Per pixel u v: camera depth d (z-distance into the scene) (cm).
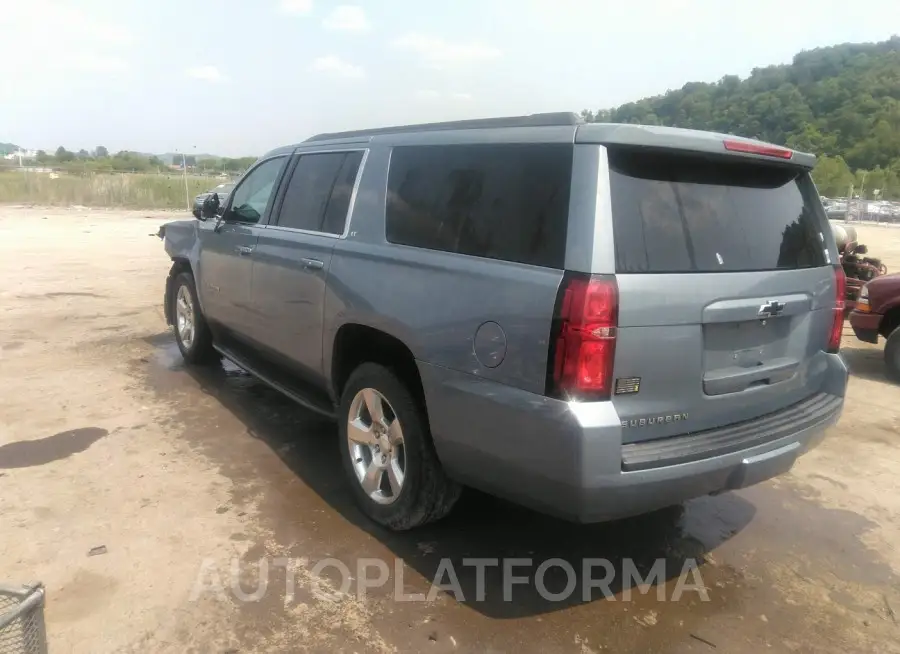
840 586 337
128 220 2467
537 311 270
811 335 347
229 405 547
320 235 414
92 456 444
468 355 298
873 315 714
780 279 318
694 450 280
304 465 443
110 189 3303
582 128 277
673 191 291
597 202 266
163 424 503
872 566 355
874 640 297
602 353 259
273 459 450
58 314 858
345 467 389
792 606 319
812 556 362
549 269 272
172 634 279
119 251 1508
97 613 290
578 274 261
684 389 285
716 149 293
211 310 571
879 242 2534
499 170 308
